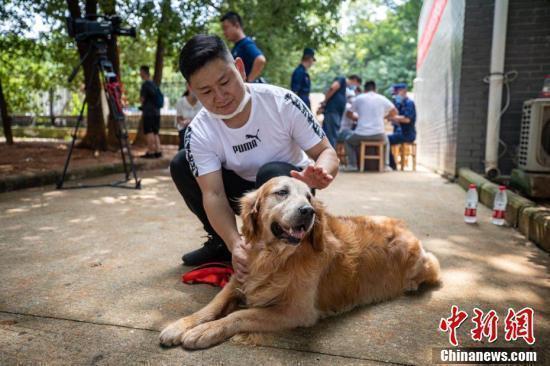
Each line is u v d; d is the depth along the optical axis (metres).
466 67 6.90
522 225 4.05
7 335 2.08
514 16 6.39
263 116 2.54
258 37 11.21
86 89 6.45
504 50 6.41
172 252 3.39
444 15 8.49
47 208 4.93
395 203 5.48
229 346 2.01
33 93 18.58
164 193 6.01
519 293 2.66
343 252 2.50
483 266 3.15
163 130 16.34
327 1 11.91
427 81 10.98
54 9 9.80
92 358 1.89
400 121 9.79
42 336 2.07
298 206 2.11
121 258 3.24
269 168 2.50
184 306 2.44
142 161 8.85
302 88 8.70
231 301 2.40
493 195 5.06
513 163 6.68
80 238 3.74
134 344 2.01
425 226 4.30
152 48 16.80
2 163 7.51
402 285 2.72
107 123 11.54
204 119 2.62
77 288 2.66
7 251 3.37
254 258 2.35
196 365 1.85
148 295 2.58
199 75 2.21
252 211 2.36
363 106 9.42
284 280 2.22
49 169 7.01
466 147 7.12
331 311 2.41
